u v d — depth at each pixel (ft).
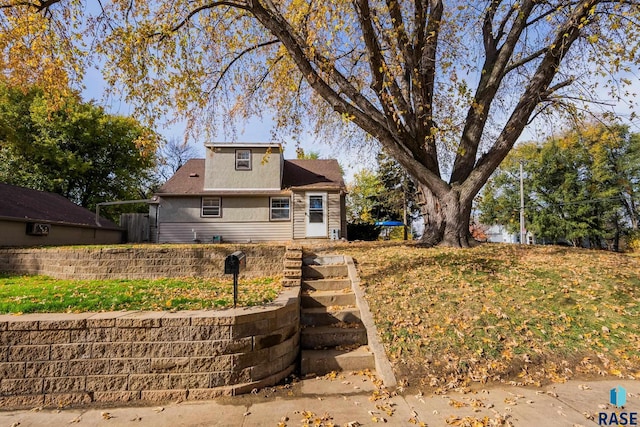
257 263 25.08
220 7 29.91
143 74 26.89
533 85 26.61
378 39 26.53
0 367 11.66
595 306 17.15
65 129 69.00
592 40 21.54
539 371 13.48
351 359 14.37
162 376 11.99
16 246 32.68
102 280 23.17
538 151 89.56
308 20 23.11
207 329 12.30
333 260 23.68
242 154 55.47
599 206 81.66
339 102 25.05
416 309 17.12
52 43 25.49
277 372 13.46
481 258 23.80
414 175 29.09
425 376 13.15
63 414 10.90
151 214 58.65
